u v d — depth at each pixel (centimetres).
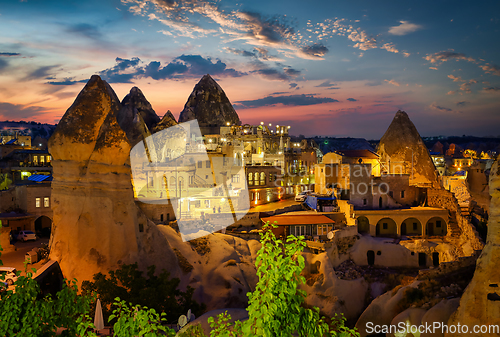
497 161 2480
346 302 4434
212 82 10750
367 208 5753
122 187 3591
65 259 3403
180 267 4009
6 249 4278
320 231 5191
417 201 6031
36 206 5519
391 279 4691
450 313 3050
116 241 3478
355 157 6481
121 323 1165
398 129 7225
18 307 1241
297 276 1059
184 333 1569
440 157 11819
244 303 4041
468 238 5006
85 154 3506
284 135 8600
